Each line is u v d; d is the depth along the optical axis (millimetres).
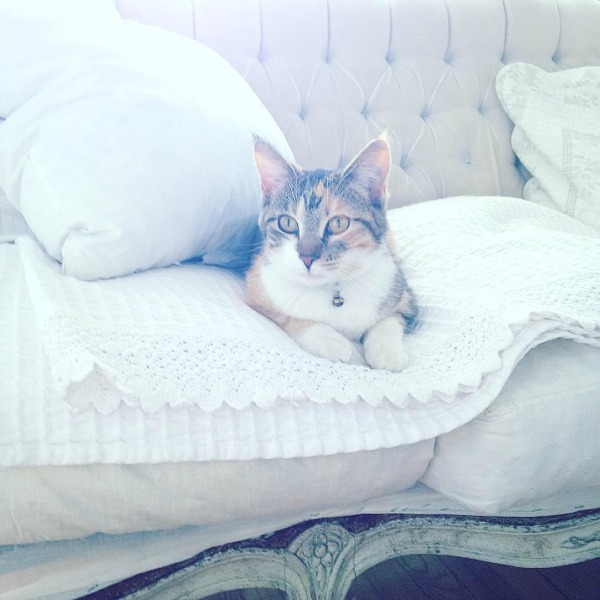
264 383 763
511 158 1865
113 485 697
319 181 1077
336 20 1682
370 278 1068
